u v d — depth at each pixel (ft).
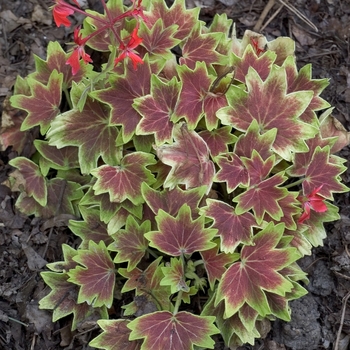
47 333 1.31
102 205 1.26
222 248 1.17
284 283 1.13
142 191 1.20
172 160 1.22
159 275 1.22
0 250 1.38
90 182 1.31
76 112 1.28
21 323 1.31
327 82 1.36
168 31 1.36
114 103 1.26
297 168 1.32
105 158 1.28
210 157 1.28
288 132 1.24
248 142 1.23
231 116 1.24
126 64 1.26
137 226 1.22
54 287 1.26
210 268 1.21
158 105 1.26
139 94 1.28
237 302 1.13
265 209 1.20
